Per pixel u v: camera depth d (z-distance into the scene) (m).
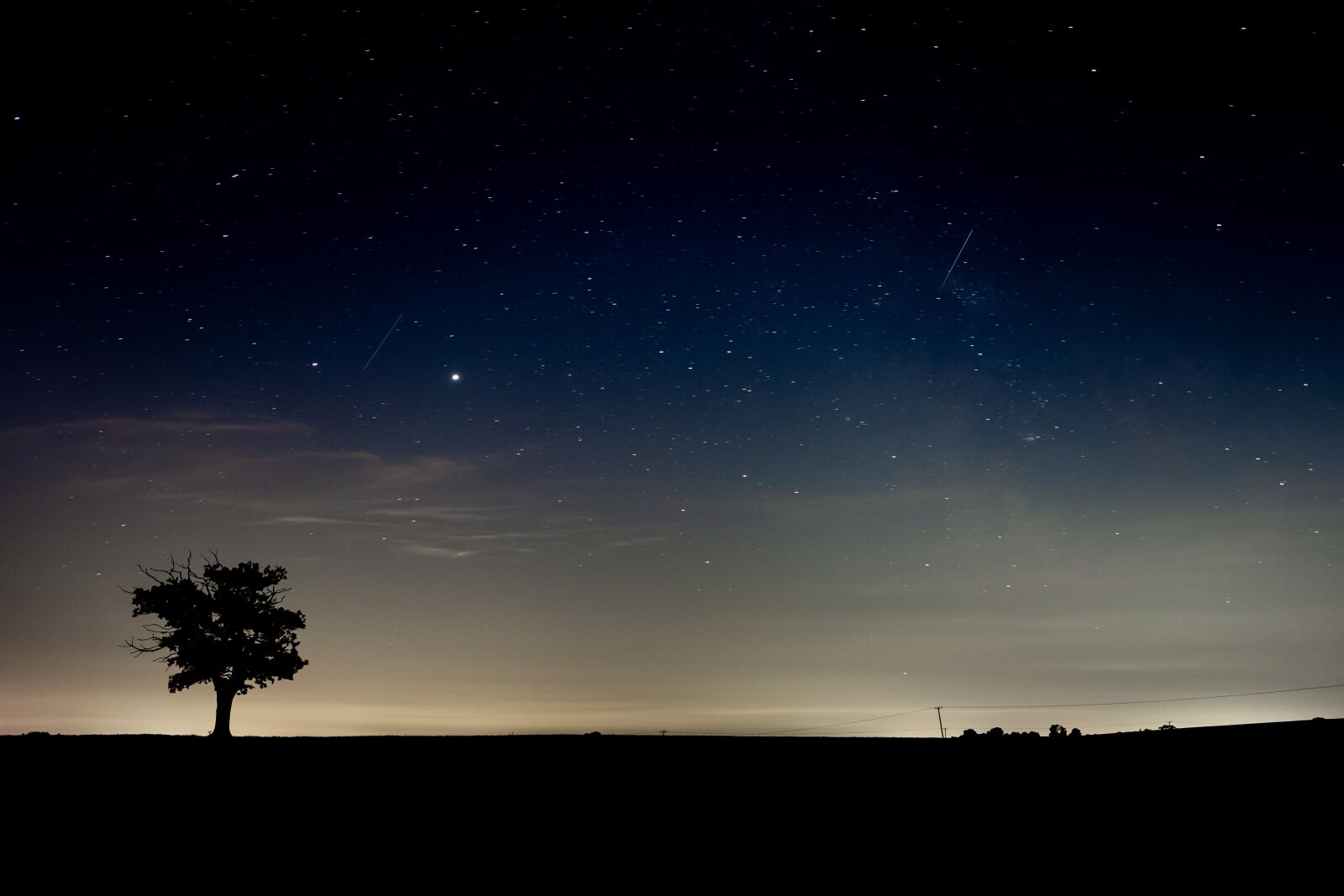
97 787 15.69
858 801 14.86
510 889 9.98
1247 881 9.89
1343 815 12.66
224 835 12.44
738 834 12.59
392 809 14.35
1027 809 13.95
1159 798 14.34
